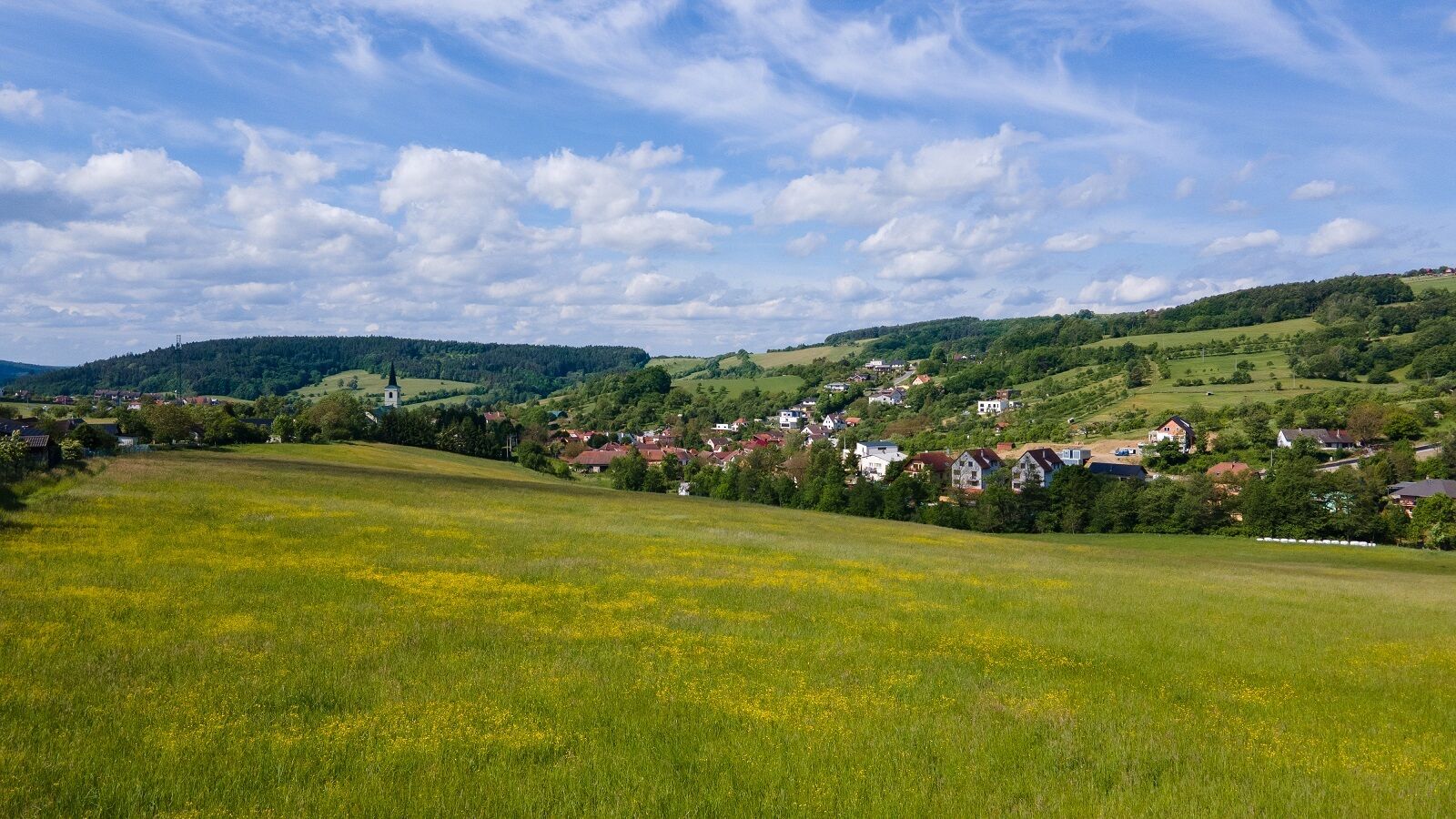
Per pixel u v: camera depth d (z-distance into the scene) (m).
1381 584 44.44
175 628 17.72
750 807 10.48
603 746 12.41
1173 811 10.97
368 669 15.64
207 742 11.48
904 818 10.40
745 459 162.38
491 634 18.95
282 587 22.95
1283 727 15.59
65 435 93.50
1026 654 20.66
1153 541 91.50
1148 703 16.67
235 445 110.88
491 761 11.55
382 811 9.73
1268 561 70.19
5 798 9.41
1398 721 16.64
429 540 34.97
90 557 25.42
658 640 19.64
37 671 14.09
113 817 9.34
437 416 190.38
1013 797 11.32
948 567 37.88
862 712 14.98
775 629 21.78
